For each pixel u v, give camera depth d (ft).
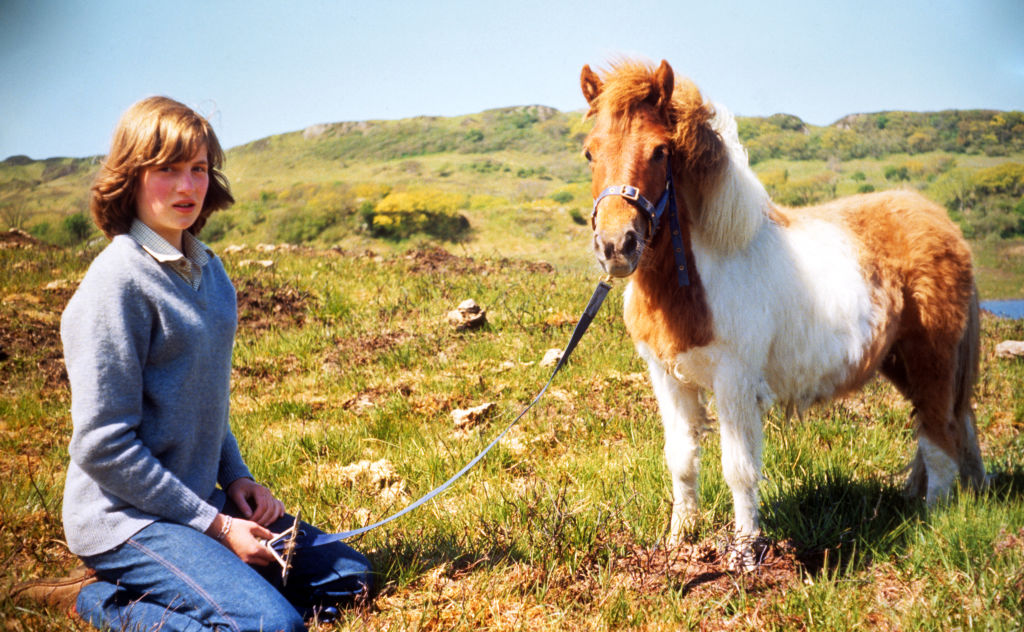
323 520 11.68
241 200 245.65
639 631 8.68
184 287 7.96
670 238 9.56
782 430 14.89
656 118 9.30
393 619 8.59
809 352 10.32
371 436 16.29
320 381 20.22
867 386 18.40
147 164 7.57
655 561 9.97
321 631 8.30
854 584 9.21
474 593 9.22
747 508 9.96
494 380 19.27
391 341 22.54
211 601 7.44
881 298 11.03
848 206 11.98
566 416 16.56
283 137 399.65
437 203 195.83
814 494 11.70
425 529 11.09
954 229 11.87
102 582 8.08
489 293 27.68
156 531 7.64
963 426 12.40
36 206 223.51
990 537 9.70
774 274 9.96
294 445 15.30
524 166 316.40
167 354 7.81
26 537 10.91
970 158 273.13
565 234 177.06
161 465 7.71
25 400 18.70
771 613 8.72
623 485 12.00
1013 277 136.67
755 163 273.33
